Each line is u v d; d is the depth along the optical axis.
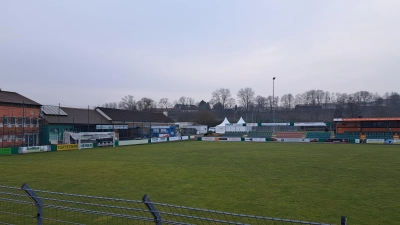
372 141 59.16
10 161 29.84
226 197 14.23
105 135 54.53
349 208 12.27
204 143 61.97
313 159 30.66
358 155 34.62
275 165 26.02
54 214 10.78
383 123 69.19
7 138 45.88
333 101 134.75
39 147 40.66
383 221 10.64
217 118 125.75
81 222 9.90
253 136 80.50
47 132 53.09
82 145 47.28
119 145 54.19
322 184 17.34
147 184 17.45
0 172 22.25
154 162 28.80
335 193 15.02
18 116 48.41
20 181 18.45
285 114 121.69
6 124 45.97
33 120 51.09
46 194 14.20
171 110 150.50
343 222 4.26
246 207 12.46
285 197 14.20
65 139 51.19
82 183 17.78
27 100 52.53
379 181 18.19
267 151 41.25
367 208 12.27
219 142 65.50
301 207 12.44
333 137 69.56
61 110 60.34
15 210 11.16
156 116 87.19
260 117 118.75
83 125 61.47
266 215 11.33
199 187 16.58
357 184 17.30
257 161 29.23
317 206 12.58
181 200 13.66
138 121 77.06
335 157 32.53
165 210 11.80
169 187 16.58
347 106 118.31
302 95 139.38
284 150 42.84
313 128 86.56
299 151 40.91
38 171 22.75
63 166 25.78
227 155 35.72
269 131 84.12
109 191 15.53
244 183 17.73
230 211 11.88
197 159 31.41
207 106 169.12
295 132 78.25
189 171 22.64
